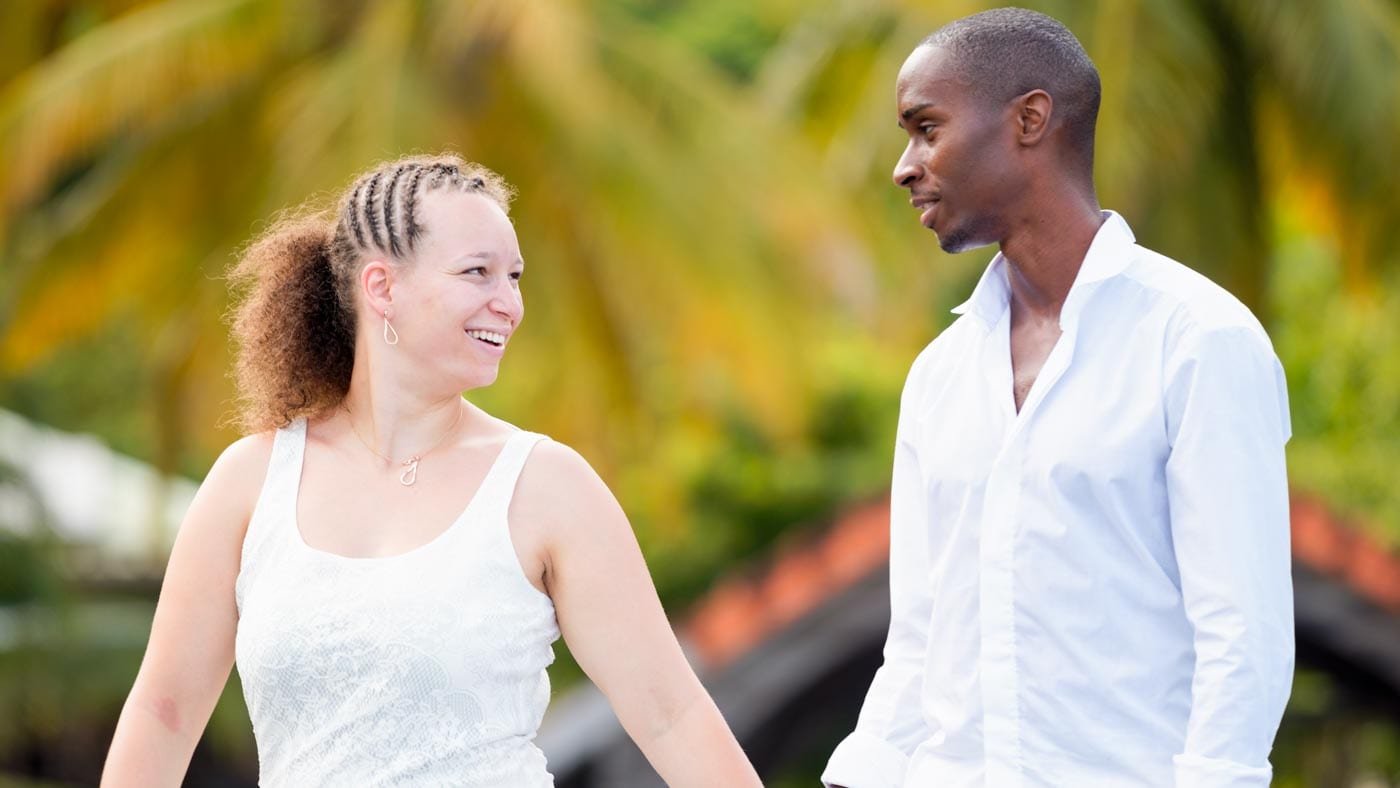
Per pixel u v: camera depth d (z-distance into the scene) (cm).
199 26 2445
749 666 1934
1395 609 1916
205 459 3512
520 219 2484
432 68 2416
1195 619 658
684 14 3722
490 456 712
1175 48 2341
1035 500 693
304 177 2316
